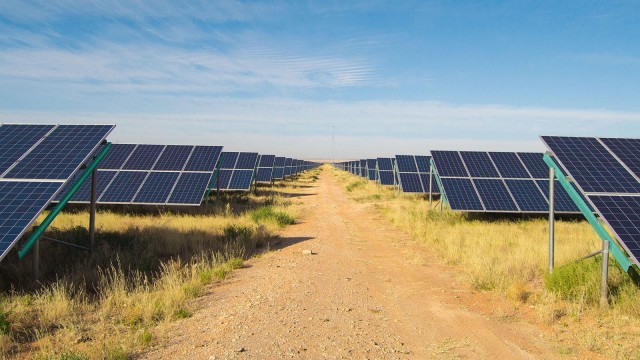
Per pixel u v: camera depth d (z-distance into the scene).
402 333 8.09
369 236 19.50
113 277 11.26
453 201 22.09
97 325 8.26
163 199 22.62
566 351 7.19
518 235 18.03
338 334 7.93
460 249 15.19
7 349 7.14
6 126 14.52
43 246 13.28
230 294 10.47
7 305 8.89
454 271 13.09
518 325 8.50
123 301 9.49
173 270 11.62
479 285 11.16
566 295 9.84
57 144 13.29
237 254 14.77
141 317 8.63
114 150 27.64
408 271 13.10
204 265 12.86
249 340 7.55
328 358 6.87
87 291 10.52
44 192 10.91
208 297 10.22
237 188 35.44
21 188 11.09
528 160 25.38
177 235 16.38
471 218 22.69
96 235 15.51
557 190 22.78
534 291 10.66
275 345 7.35
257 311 9.16
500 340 7.73
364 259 14.75
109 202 22.56
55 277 11.33
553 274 10.45
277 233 19.97
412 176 36.25
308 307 9.49
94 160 13.48
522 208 21.81
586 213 10.27
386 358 6.94
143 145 28.31
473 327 8.41
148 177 24.41
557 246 14.97
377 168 52.97
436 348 7.39
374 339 7.75
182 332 7.93
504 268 12.07
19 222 9.91
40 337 7.68
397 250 16.36
